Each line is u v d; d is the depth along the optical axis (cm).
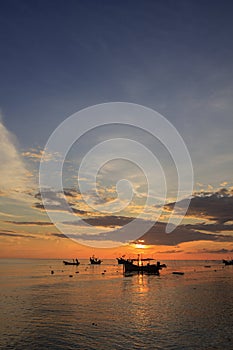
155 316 4606
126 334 3606
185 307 5403
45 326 3994
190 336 3519
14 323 4153
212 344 3234
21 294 7212
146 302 6019
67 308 5322
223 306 5509
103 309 5219
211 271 19762
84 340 3384
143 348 3117
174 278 13000
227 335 3556
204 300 6275
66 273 16062
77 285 9544
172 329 3825
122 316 4612
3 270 18100
